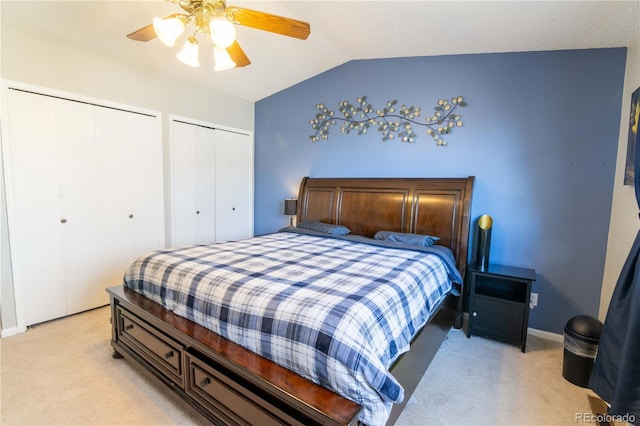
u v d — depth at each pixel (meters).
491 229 2.98
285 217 4.54
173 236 3.86
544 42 2.56
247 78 3.98
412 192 3.27
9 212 2.63
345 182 3.74
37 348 2.45
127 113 3.33
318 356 1.29
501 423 1.76
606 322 1.77
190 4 1.77
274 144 4.54
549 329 2.81
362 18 2.64
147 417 1.77
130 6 2.46
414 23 2.58
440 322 2.35
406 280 1.90
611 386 1.68
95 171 3.12
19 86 2.61
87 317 3.02
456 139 3.14
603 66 2.52
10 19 2.50
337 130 3.89
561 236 2.73
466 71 3.06
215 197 4.32
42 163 2.78
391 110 3.48
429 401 1.94
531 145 2.81
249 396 1.40
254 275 1.85
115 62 3.21
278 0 2.50
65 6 2.42
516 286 2.89
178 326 1.77
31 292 2.79
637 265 1.53
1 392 1.94
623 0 1.87
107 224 3.25
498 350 2.57
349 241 3.14
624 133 2.38
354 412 1.16
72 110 2.93
